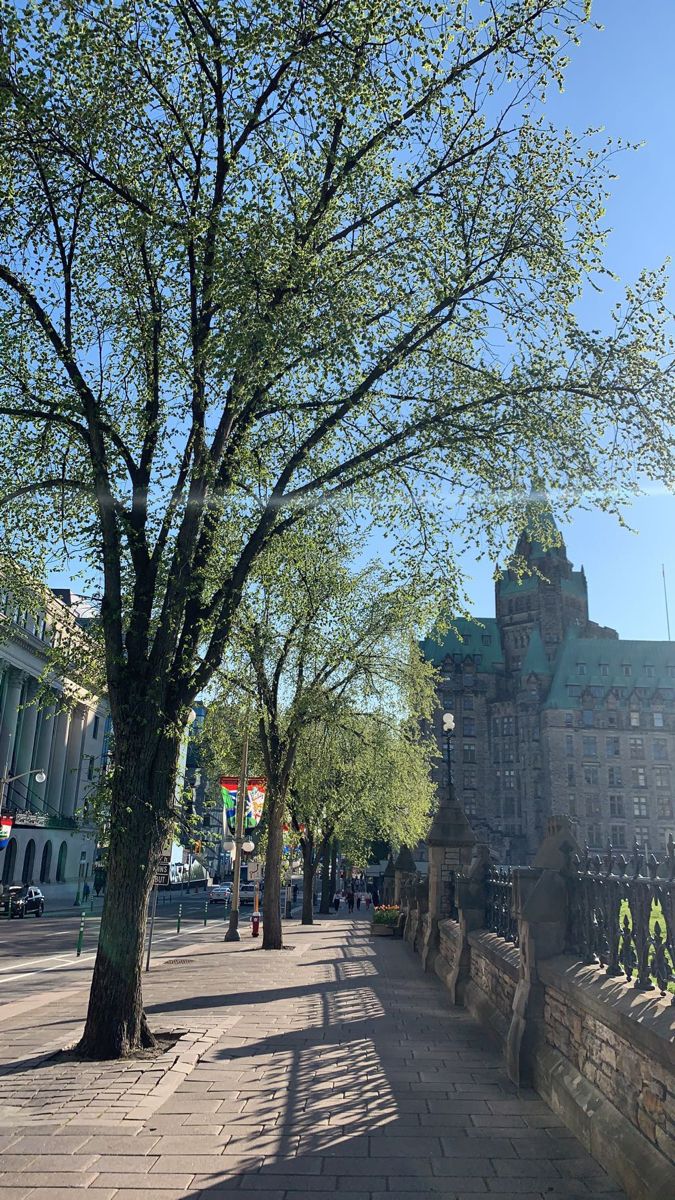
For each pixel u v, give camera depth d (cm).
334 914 5347
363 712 2741
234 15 932
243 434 1070
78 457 1166
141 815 945
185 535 1021
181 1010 1272
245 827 3131
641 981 565
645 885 565
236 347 890
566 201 1069
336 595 2194
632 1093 546
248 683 2272
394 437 1078
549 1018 788
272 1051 970
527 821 11638
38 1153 595
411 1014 1245
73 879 7225
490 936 1178
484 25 967
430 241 1069
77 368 1021
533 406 1070
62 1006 1336
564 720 11556
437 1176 565
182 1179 552
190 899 7169
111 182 985
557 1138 647
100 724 8156
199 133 1042
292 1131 661
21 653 5906
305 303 960
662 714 11644
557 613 12450
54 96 938
